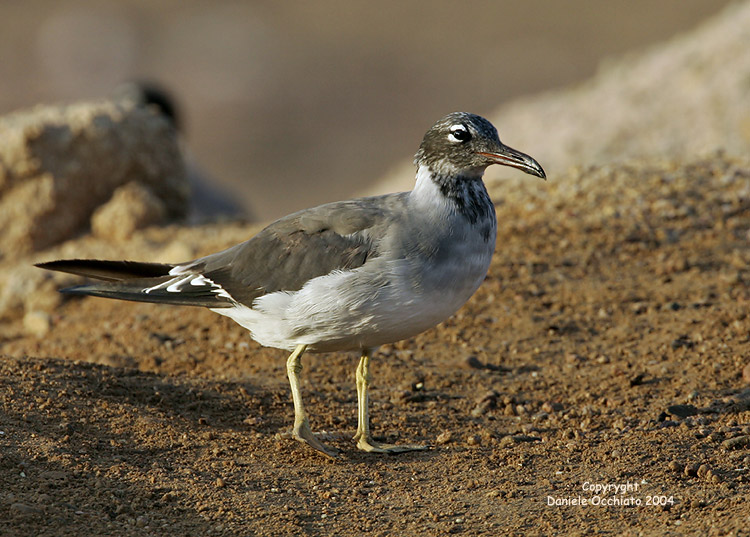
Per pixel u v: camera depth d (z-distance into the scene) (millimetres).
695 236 15258
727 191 16469
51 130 18266
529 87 51219
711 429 9711
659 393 10820
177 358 12555
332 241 9336
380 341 9523
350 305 9109
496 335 12836
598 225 15648
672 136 24578
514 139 27953
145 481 8500
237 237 17047
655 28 59219
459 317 13359
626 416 10266
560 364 11867
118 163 18906
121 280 10359
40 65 54375
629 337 12383
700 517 7859
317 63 56000
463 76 53469
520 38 59312
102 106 19359
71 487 8211
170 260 16609
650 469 8898
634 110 26297
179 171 19938
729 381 10930
